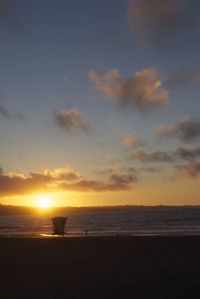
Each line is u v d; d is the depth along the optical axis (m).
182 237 40.38
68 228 90.88
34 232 70.25
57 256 29.56
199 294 16.47
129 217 183.38
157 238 39.69
